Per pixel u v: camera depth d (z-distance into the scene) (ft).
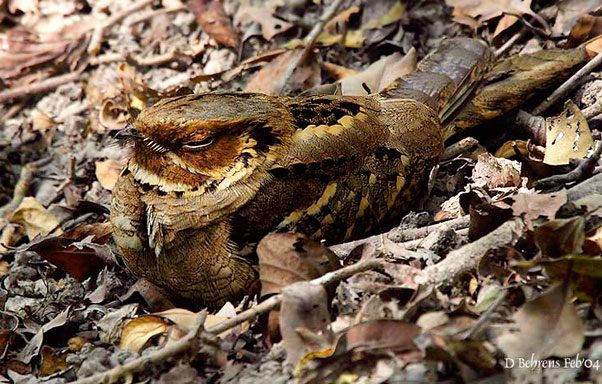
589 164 19.66
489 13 27.40
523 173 21.25
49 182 28.40
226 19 30.40
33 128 30.09
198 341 16.98
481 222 18.45
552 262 15.94
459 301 16.89
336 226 20.68
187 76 29.91
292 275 18.17
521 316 15.26
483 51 24.88
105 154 28.37
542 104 24.34
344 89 26.68
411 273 17.47
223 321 17.53
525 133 23.97
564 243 16.65
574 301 16.34
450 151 23.80
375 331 15.70
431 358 15.10
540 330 15.08
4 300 21.99
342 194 20.63
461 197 20.20
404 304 17.15
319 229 20.40
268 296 18.58
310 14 29.91
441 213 21.57
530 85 24.16
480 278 17.29
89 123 29.78
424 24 28.63
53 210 26.40
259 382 16.35
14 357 19.98
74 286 22.18
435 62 24.76
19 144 29.76
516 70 24.68
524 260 17.02
